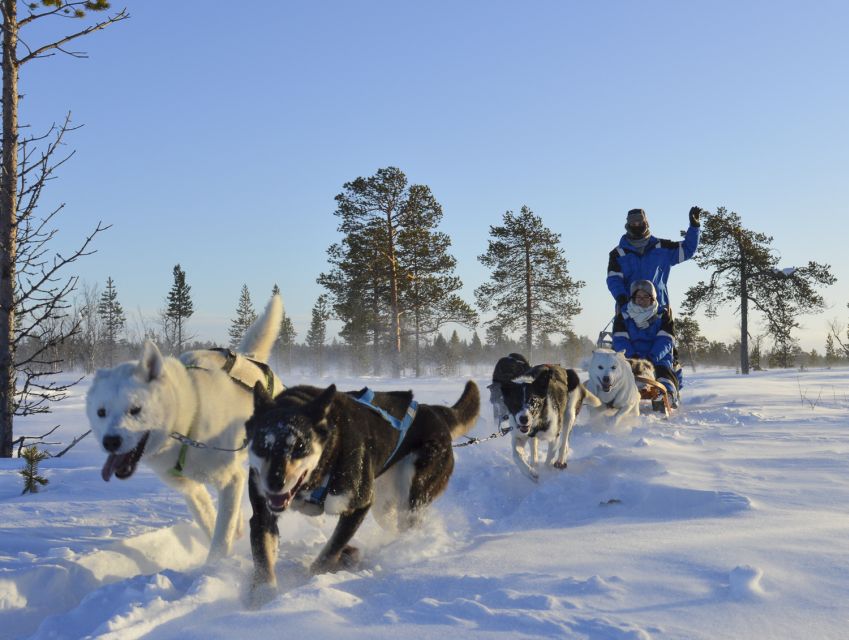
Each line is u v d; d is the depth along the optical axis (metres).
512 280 42.53
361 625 2.70
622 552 3.55
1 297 9.48
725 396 14.55
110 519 5.32
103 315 40.97
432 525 4.95
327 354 65.62
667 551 3.49
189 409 4.52
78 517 5.36
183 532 4.88
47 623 3.07
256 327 5.74
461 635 2.50
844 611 2.58
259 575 3.72
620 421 10.05
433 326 41.81
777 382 20.16
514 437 7.04
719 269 37.53
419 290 40.25
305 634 2.61
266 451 3.72
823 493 4.93
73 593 3.80
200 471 4.60
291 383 22.38
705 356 58.88
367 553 4.37
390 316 41.59
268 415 3.87
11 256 9.49
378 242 39.56
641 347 11.54
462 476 6.89
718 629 2.45
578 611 2.67
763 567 3.09
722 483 5.34
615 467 6.62
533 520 5.16
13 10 9.45
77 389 21.81
